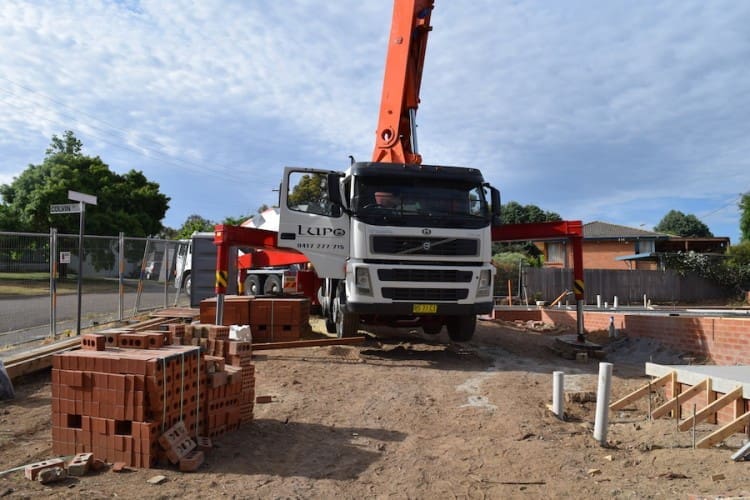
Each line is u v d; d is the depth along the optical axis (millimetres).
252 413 6523
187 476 4840
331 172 10805
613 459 5785
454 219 10461
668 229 77438
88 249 14344
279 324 11977
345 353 11336
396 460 5645
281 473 5109
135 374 4910
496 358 11555
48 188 28766
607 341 13320
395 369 10039
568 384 9203
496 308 19656
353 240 10391
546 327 17109
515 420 7062
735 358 10203
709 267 33375
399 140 12141
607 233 42969
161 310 16484
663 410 7070
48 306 11969
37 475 4574
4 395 7402
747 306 28484
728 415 6586
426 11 12195
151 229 34688
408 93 12188
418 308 10234
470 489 4988
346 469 5332
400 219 10273
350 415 7125
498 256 39688
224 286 11047
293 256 15445
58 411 5113
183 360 5297
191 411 5449
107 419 4961
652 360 11383
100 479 4641
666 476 5234
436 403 7879
